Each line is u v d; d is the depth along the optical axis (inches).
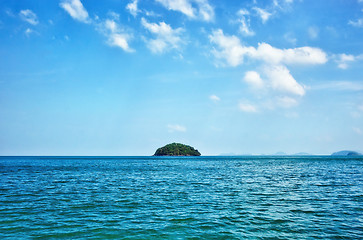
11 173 2123.5
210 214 678.5
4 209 745.6
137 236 511.2
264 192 1047.0
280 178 1627.7
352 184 1289.4
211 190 1113.4
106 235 518.0
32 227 570.9
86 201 868.6
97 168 2935.5
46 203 835.4
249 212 699.4
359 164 3634.4
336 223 593.6
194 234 521.7
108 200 885.8
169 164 4106.8
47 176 1841.8
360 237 501.0
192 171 2388.0
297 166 3225.9
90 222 609.0
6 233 529.7
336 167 2896.2
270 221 610.5
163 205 798.5
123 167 3169.3
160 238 499.8
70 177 1765.5
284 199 890.1
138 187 1230.9
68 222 608.7
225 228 559.5
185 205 797.2
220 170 2504.9
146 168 2933.1
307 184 1301.7
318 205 789.2
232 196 957.8
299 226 572.4
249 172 2202.3
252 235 514.0
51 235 517.7
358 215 664.4
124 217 652.7
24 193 1043.9
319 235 512.7
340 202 834.2
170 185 1302.9
